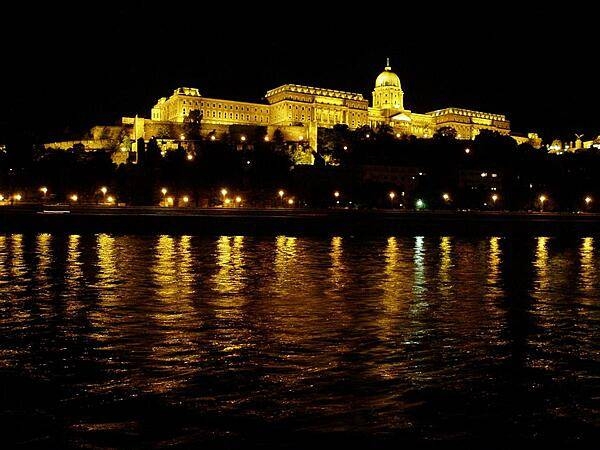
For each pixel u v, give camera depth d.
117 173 164.00
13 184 159.38
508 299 30.84
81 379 16.77
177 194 154.38
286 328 23.33
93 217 90.75
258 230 84.56
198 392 15.80
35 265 43.59
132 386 16.22
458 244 69.00
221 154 179.88
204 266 43.91
